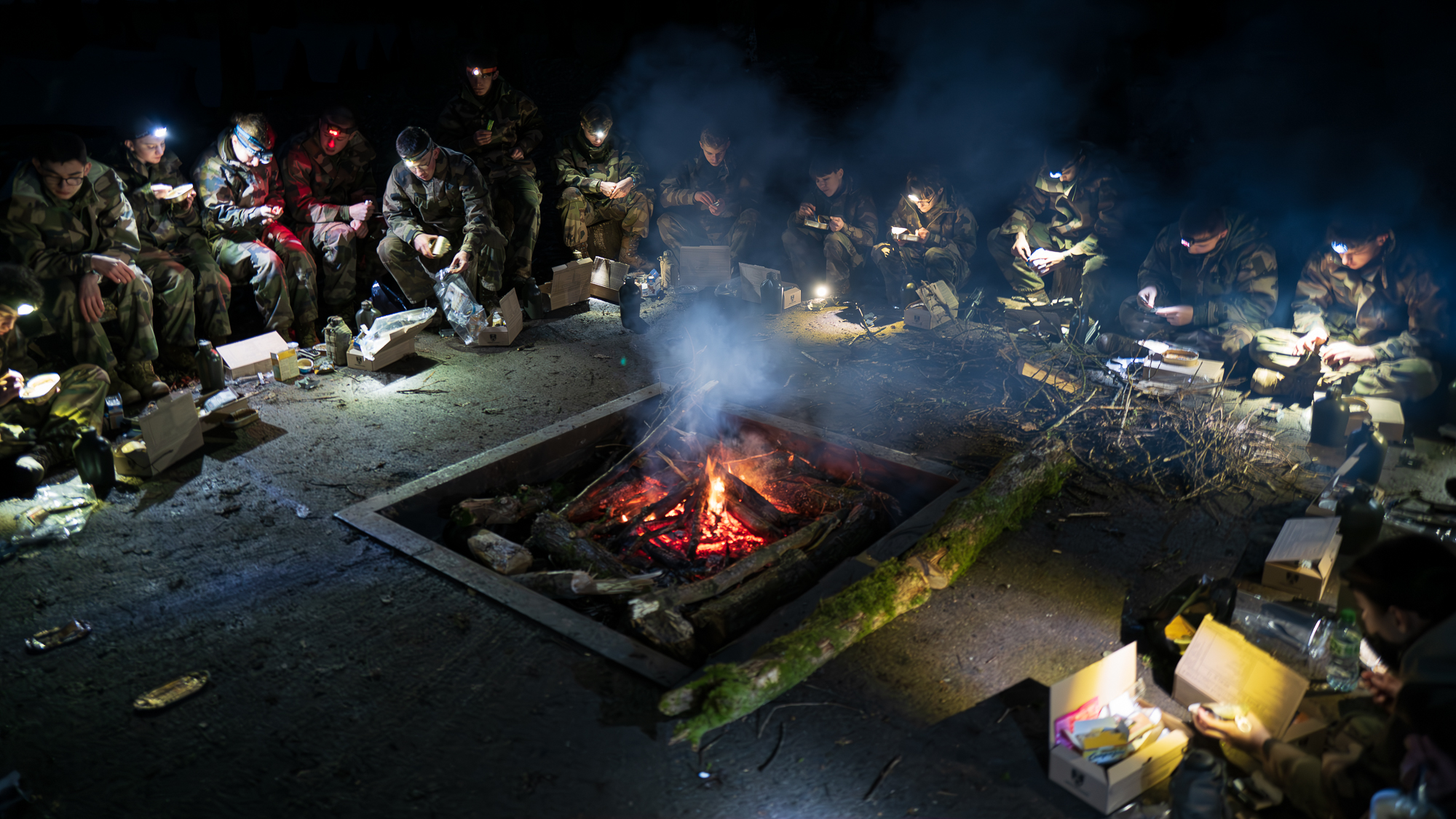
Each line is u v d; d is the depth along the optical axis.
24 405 4.49
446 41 13.27
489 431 5.10
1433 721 2.08
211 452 4.79
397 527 4.02
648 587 3.68
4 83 8.85
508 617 3.43
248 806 2.56
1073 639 3.30
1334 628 3.12
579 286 7.43
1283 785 2.49
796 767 2.70
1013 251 7.16
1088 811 2.54
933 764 2.71
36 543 3.88
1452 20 8.40
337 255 6.41
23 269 4.56
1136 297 6.06
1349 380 5.12
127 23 11.16
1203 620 2.96
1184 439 4.73
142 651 3.23
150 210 5.67
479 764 2.71
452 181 6.38
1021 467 4.21
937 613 3.45
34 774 2.67
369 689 3.05
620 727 2.87
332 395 5.57
